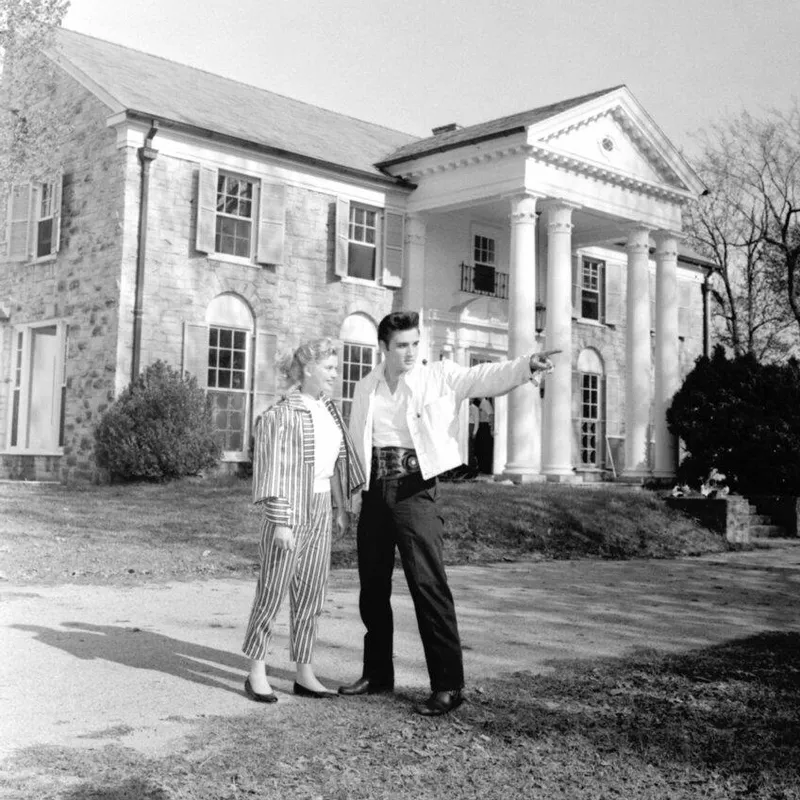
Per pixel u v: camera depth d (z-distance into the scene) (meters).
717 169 32.16
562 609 7.87
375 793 3.28
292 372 4.70
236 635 6.05
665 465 21.91
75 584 7.97
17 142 16.44
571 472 19.75
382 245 21.02
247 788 3.27
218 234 18.47
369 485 4.61
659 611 7.95
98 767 3.43
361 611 4.75
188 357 17.61
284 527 4.45
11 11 15.98
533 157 19.47
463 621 7.09
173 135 17.50
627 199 21.66
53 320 18.36
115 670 4.98
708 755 3.76
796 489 18.83
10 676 4.77
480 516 13.29
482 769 3.55
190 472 16.56
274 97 24.12
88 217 17.69
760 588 9.77
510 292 19.56
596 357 25.91
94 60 19.52
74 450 17.50
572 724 4.17
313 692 4.60
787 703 4.64
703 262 29.12
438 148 20.27
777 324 34.09
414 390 4.58
